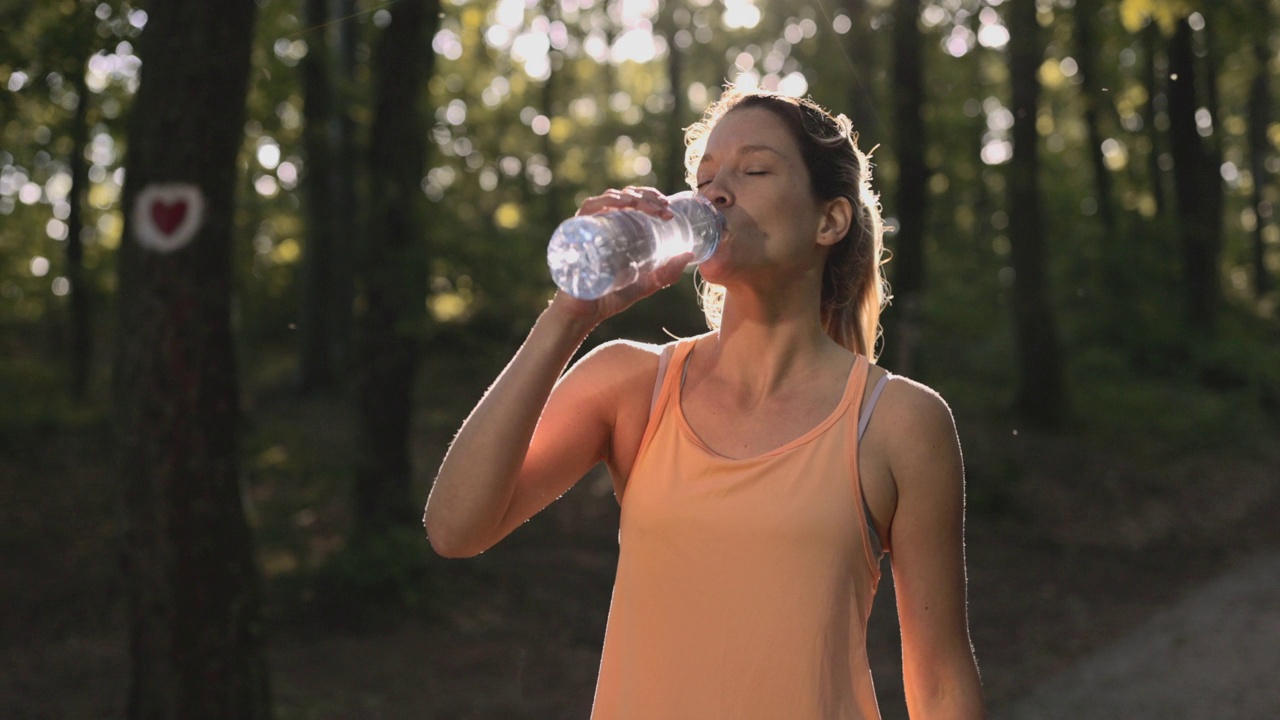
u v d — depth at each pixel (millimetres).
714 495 1639
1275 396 19375
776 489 1626
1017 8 15336
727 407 1711
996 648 8555
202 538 5023
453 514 1625
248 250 18344
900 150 14805
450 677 7652
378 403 9750
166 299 4930
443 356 16719
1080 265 21359
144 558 4992
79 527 11781
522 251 10867
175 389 4953
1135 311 20953
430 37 9680
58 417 15789
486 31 17625
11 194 13750
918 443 1652
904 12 14688
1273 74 27797
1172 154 21500
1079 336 21125
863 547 1636
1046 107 22891
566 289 1559
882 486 1649
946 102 16156
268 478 12070
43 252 18094
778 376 1713
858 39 14148
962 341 20938
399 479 9773
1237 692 7184
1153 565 11367
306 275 18406
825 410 1677
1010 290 16922
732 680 1611
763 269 1698
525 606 9336
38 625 8820
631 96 29109
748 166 1717
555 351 1617
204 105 4902
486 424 1607
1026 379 16406
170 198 4898
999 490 13250
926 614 1720
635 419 1771
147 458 4961
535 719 6883
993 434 15562
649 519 1673
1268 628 8688
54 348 20703
